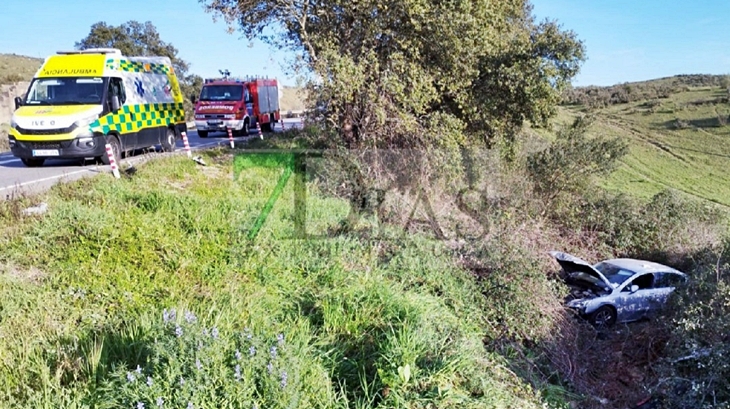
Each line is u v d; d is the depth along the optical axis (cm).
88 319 473
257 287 593
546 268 946
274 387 351
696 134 4091
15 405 342
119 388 341
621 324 903
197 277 604
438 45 1258
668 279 985
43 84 1155
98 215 692
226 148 1570
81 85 1158
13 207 686
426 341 506
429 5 1196
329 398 398
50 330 441
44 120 1060
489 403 455
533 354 690
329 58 1182
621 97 5809
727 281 774
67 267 559
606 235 1352
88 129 1087
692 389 591
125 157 1273
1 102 2744
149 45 4044
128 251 619
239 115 2100
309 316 549
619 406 640
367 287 621
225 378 342
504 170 1335
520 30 1574
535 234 1173
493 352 639
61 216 667
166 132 1461
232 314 500
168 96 1490
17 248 579
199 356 346
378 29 1237
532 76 1385
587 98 5769
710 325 664
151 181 977
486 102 1421
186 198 860
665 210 1416
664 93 5825
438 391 437
